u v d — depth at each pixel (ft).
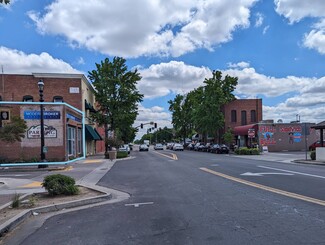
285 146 173.58
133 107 147.74
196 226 23.13
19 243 21.24
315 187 39.17
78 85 123.85
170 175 57.93
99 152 187.83
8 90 122.01
